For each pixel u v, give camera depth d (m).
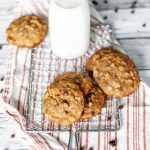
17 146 0.74
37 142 0.71
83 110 0.71
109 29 0.85
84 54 0.82
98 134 0.73
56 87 0.71
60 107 0.69
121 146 0.72
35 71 0.80
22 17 0.85
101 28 0.86
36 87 0.78
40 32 0.83
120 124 0.74
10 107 0.75
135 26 0.88
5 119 0.76
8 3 0.92
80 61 0.81
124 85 0.73
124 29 0.88
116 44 0.83
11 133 0.75
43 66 0.80
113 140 0.72
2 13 0.91
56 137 0.73
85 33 0.77
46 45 0.83
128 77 0.74
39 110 0.75
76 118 0.69
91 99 0.72
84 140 0.73
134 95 0.77
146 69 0.82
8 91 0.78
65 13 0.74
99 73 0.74
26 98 0.77
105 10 0.91
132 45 0.85
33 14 0.88
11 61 0.81
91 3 0.89
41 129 0.73
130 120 0.74
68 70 0.80
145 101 0.76
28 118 0.73
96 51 0.79
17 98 0.77
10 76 0.80
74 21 0.75
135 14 0.90
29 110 0.74
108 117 0.74
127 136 0.73
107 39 0.84
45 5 0.88
